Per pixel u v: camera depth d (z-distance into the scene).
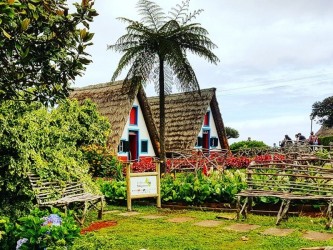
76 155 7.62
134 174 7.38
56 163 6.30
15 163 5.64
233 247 4.57
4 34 2.98
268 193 6.12
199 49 14.29
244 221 5.98
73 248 3.76
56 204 5.68
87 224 6.04
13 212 5.63
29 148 5.88
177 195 7.59
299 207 6.51
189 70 14.59
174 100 21.59
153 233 5.36
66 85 3.91
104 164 12.41
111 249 4.36
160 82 14.59
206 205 7.29
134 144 18.36
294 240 4.77
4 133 5.57
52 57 3.66
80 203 6.29
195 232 5.35
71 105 11.97
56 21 3.63
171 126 20.64
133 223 6.08
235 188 7.09
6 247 3.78
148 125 18.70
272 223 5.78
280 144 22.14
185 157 13.09
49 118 6.89
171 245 4.70
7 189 5.63
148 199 8.01
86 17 3.67
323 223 5.70
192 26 14.18
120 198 7.82
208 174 9.94
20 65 3.77
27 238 3.60
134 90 17.25
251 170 6.79
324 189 6.01
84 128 12.07
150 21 14.46
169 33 14.17
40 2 3.53
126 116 16.97
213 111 21.78
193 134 19.75
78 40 3.72
